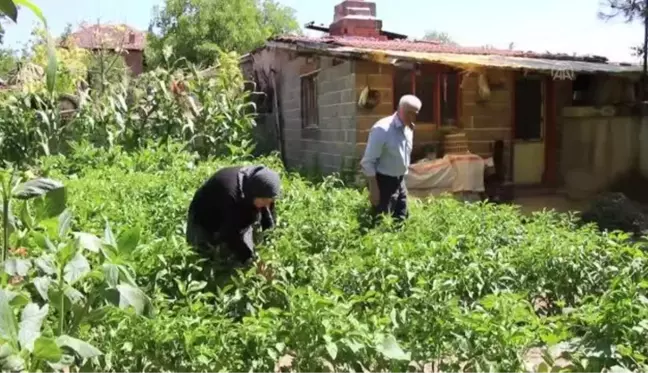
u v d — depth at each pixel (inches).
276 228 194.7
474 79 464.8
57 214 93.5
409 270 156.1
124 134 463.5
